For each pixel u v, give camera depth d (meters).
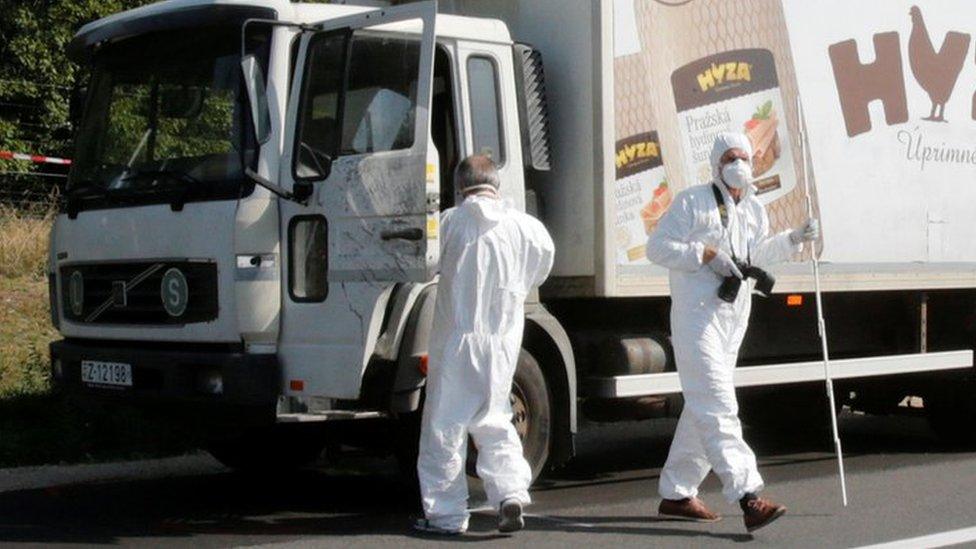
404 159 11.21
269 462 14.74
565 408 13.02
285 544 11.18
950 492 13.80
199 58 12.57
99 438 15.45
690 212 11.41
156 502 13.20
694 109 13.82
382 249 11.35
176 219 12.15
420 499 13.15
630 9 13.32
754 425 18.17
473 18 12.95
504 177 12.91
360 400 11.97
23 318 19.70
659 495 13.46
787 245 11.70
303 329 11.81
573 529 11.71
